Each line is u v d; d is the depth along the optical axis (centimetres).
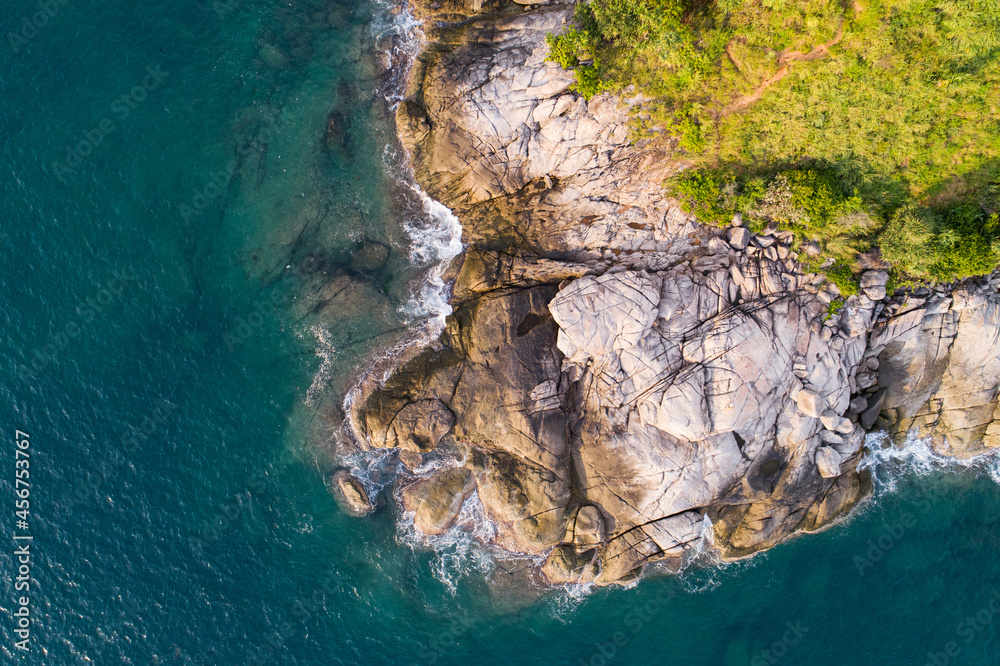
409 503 3219
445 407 3112
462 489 3181
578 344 2941
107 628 3044
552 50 2798
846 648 3159
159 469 3170
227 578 3142
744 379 2862
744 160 2833
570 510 3080
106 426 3158
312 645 3138
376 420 3161
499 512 3128
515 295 3105
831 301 2902
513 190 3172
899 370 3086
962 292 2917
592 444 3039
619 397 2986
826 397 2939
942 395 3153
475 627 3206
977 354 3016
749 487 2977
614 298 2922
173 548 3130
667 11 2583
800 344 2898
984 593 3167
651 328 2927
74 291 3180
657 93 2769
